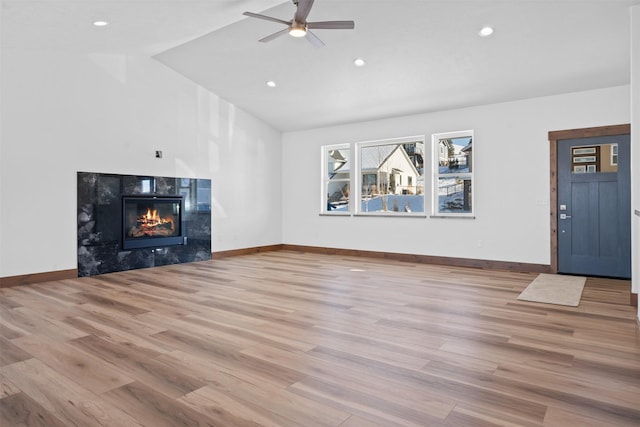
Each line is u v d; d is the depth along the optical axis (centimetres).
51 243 514
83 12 400
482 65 518
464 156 652
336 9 440
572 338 297
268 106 739
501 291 452
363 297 424
